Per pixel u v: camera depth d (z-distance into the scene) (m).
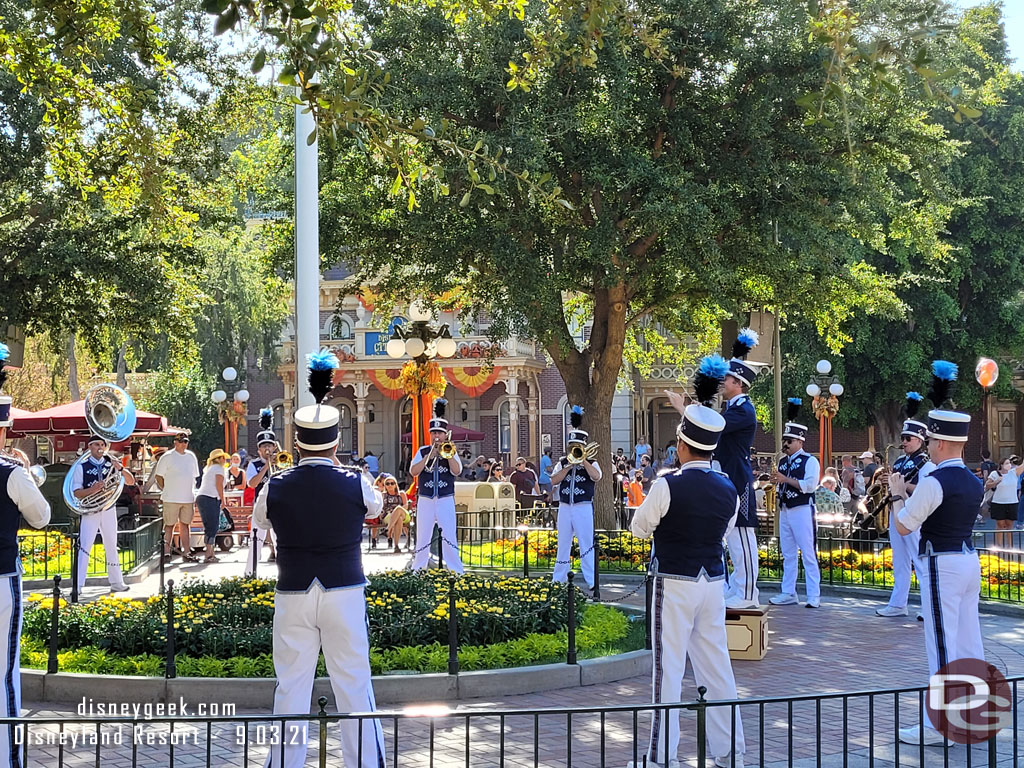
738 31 18.42
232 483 25.75
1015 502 23.58
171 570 18.12
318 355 6.93
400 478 39.59
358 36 10.58
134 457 29.06
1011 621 13.16
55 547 17.75
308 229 13.42
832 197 19.02
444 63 17.80
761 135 18.28
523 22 17.09
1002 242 34.47
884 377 34.62
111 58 19.14
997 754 7.23
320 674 9.02
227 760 7.30
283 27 7.25
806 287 20.08
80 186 13.66
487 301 21.95
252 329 39.53
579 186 19.09
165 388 43.19
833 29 6.91
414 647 9.71
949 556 7.66
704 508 7.02
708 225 17.28
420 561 15.34
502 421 42.97
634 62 17.42
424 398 19.19
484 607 10.64
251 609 10.51
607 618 11.52
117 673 9.19
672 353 27.56
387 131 8.15
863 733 7.90
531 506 26.39
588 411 21.17
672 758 6.95
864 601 14.80
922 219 21.02
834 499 20.75
